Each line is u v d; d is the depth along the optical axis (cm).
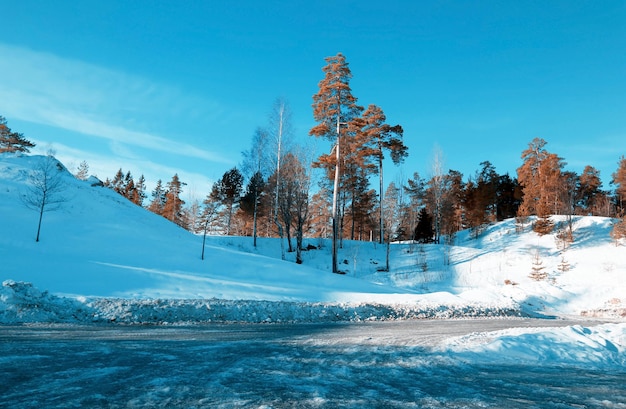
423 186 5966
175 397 552
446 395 621
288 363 812
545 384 723
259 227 5850
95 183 4212
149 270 2150
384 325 1652
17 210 2783
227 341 1073
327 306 1923
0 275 1670
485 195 5859
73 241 2520
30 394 536
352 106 3206
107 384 602
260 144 3956
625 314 2602
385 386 662
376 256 4259
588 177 6944
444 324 1722
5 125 5381
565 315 2580
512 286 3206
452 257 4259
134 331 1197
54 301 1455
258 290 2125
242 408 517
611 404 599
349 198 4919
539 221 4688
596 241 4294
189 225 6531
